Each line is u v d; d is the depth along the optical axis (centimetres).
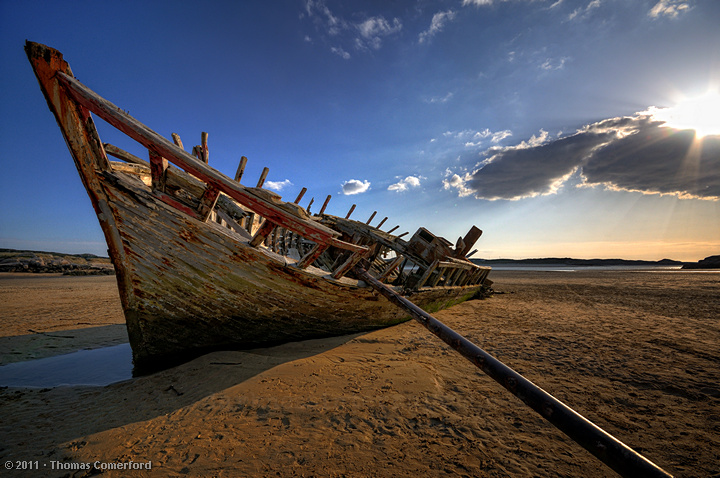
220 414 312
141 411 327
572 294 1404
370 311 619
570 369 446
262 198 411
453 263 828
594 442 168
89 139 363
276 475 223
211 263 430
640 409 329
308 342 567
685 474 226
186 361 502
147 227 403
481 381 396
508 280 2469
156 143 372
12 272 3325
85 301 1225
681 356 502
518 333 656
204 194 406
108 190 383
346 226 1016
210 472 226
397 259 648
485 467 234
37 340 669
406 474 225
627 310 960
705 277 2366
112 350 598
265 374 406
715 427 290
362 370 426
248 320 489
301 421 297
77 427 297
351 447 257
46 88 330
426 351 521
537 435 277
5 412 331
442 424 295
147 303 437
